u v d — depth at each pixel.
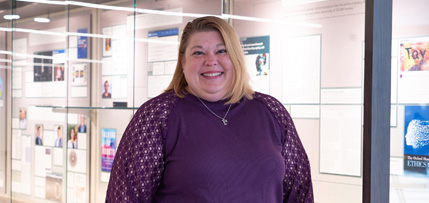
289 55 1.92
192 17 2.20
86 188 2.87
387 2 1.00
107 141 2.70
